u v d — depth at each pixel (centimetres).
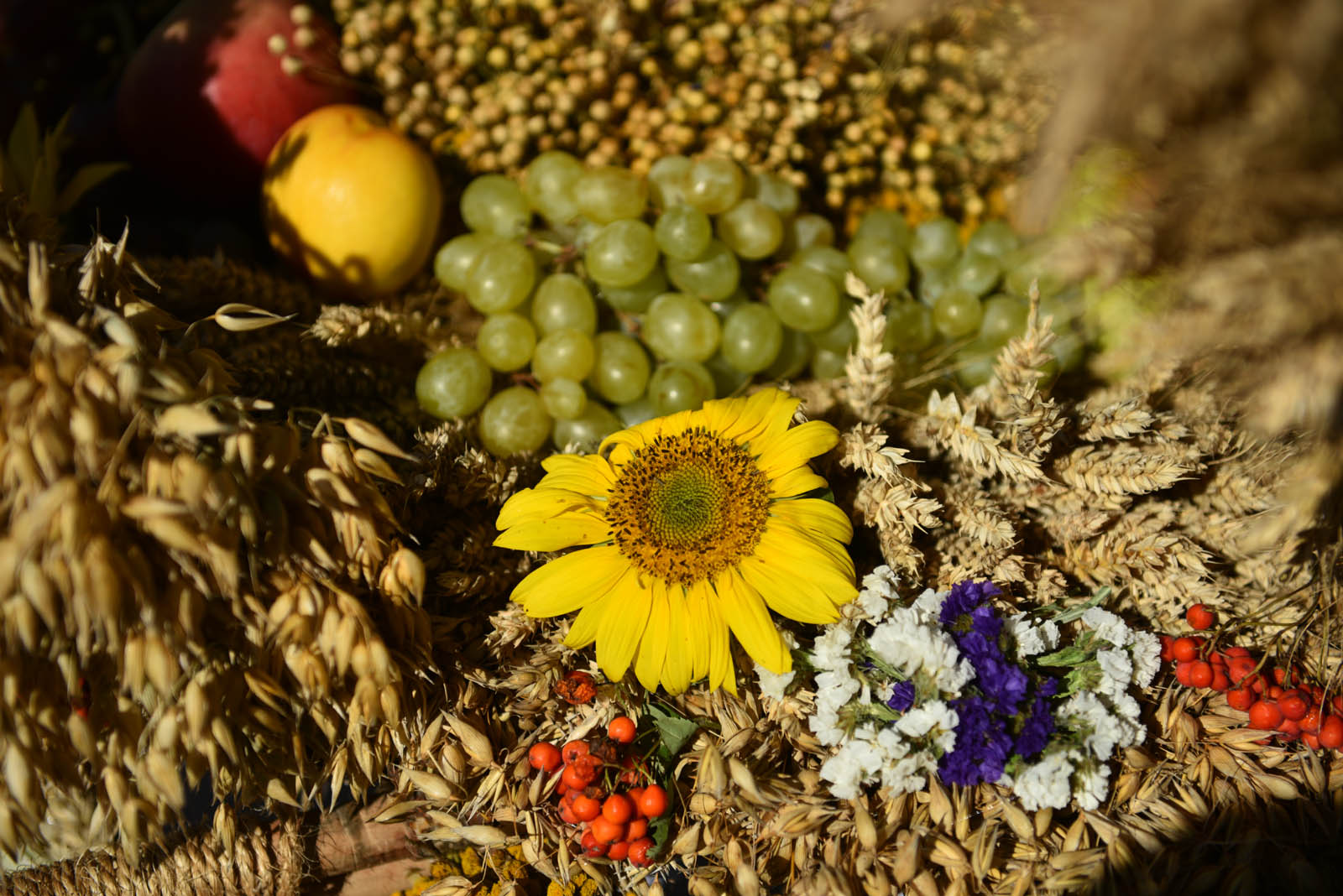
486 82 46
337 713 36
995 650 36
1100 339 41
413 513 40
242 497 33
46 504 32
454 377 41
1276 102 29
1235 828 36
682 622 37
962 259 43
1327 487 33
